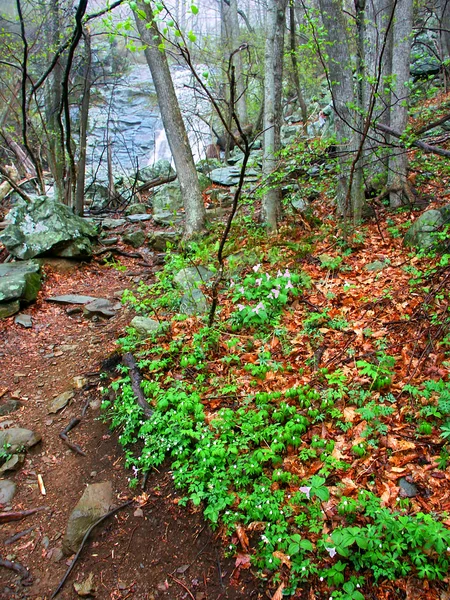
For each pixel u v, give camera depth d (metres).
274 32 6.89
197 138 19.44
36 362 5.44
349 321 4.93
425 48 13.68
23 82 8.57
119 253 9.07
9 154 13.83
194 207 8.32
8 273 6.99
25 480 3.88
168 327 5.29
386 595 2.58
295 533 2.98
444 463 3.14
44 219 8.12
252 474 3.41
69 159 9.89
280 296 5.28
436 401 3.58
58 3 10.33
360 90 7.78
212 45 19.20
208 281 6.17
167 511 3.45
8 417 4.53
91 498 3.57
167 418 4.02
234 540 3.09
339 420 3.69
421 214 6.85
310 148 7.69
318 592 2.70
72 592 3.06
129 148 22.09
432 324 4.36
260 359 4.46
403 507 2.92
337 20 6.80
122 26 3.63
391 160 7.51
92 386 4.83
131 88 24.59
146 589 3.01
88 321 6.39
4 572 3.21
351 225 7.02
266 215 7.59
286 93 20.98
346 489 3.11
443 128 9.70
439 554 2.58
